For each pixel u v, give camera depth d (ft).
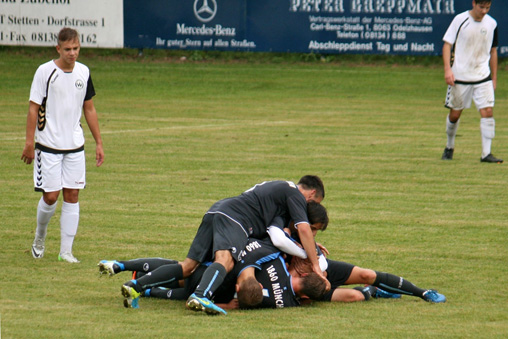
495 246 91.71
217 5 276.82
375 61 312.50
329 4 275.80
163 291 71.67
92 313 64.44
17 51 307.37
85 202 113.09
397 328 61.62
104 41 278.05
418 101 248.32
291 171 138.82
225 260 66.95
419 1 273.75
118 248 88.69
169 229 98.07
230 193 120.16
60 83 81.35
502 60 309.01
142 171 137.59
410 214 108.17
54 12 276.21
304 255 70.23
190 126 194.70
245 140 173.78
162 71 289.12
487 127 149.18
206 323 62.34
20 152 153.89
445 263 84.33
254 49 279.28
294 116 215.51
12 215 104.68
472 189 125.39
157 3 276.62
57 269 79.77
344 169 141.49
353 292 71.05
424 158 153.99
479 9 143.43
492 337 59.52
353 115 218.59
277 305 68.03
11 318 61.98
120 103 234.99
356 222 103.30
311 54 313.12
